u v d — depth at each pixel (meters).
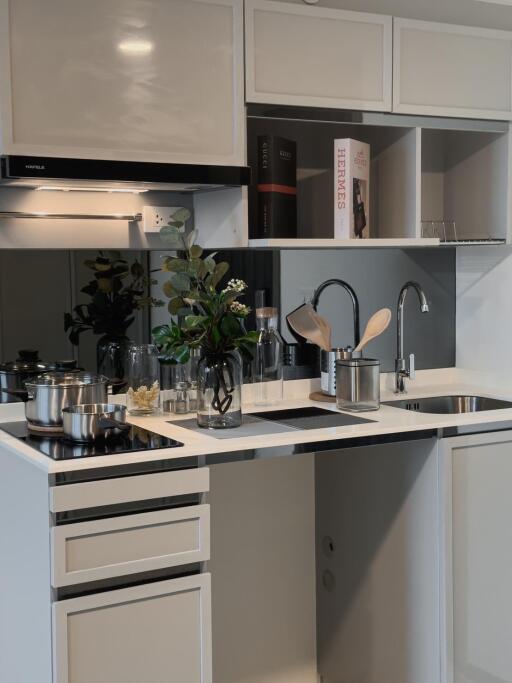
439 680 2.72
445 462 2.66
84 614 2.13
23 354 2.71
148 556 2.21
